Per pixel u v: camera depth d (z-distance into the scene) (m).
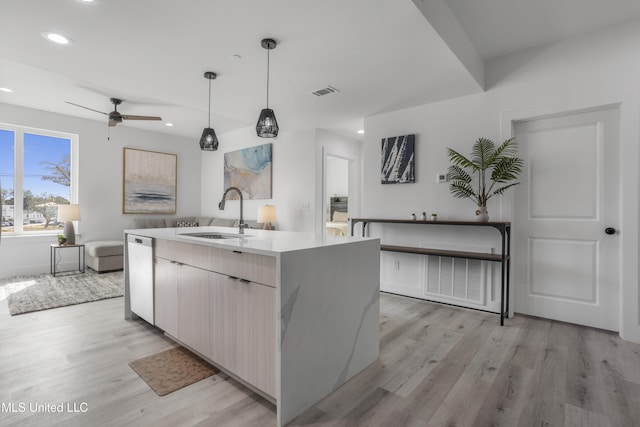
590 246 2.80
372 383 1.91
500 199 3.15
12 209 4.79
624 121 2.56
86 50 2.42
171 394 1.76
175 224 6.20
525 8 2.42
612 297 2.71
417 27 2.12
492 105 3.20
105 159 5.56
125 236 2.94
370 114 4.03
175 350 2.29
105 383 1.86
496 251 3.19
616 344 2.45
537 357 2.23
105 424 1.51
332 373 1.82
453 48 2.46
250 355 1.73
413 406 1.68
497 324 2.86
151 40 2.28
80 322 2.84
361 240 2.04
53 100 4.41
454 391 1.82
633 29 2.55
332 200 8.90
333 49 2.40
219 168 6.50
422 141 3.67
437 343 2.46
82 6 1.88
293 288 1.58
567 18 2.54
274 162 5.46
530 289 3.09
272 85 3.10
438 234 3.55
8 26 2.09
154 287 2.54
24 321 2.86
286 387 1.55
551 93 2.89
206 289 2.01
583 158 2.83
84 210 5.36
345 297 1.91
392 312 3.19
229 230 2.91
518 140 3.14
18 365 2.06
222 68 2.72
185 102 3.62
